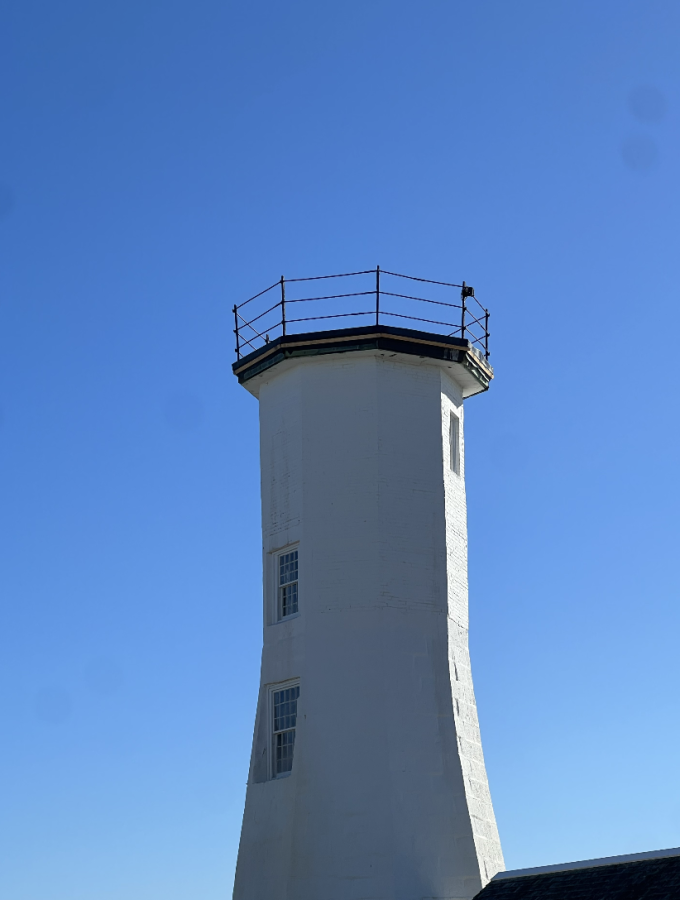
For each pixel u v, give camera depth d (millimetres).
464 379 38562
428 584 35938
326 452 36469
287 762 35469
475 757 35750
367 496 35938
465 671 36562
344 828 33281
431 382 37406
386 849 32875
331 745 34188
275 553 37250
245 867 34938
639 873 27109
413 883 32719
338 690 34656
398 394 36875
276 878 33938
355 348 36438
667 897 25500
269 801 35031
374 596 35250
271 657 36406
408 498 36250
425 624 35594
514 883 29500
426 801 33750
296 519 36469
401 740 34156
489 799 35844
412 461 36531
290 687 36000
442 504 36688
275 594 37062
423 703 34781
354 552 35625
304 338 36781
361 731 34156
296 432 37031
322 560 35781
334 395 36844
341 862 33000
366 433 36344
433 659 35375
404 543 35875
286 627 36156
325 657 35031
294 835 33781
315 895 32938
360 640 34969
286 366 37562
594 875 28000
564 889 28047
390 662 34812
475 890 33344
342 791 33656
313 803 33812
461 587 37219
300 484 36562
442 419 37406
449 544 36688
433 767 34219
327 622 35312
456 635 36406
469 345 37375
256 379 38688
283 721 35906
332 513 36000
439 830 33594
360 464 36188
